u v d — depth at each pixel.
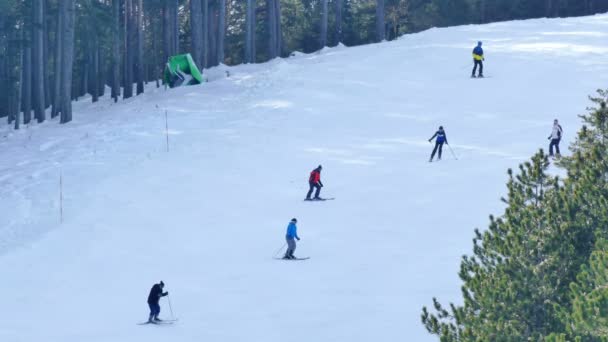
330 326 27.50
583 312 14.61
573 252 18.30
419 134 56.06
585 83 63.50
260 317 28.95
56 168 56.81
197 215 43.06
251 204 44.44
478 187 43.31
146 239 39.84
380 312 28.34
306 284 32.16
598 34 80.44
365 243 36.69
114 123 72.88
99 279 34.91
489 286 18.38
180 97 78.81
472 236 36.09
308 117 62.66
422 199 42.38
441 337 18.27
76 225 42.56
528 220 19.05
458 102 62.50
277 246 37.72
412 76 71.62
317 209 42.75
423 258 33.91
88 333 28.45
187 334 27.73
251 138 58.53
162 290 31.33
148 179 50.31
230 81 83.06
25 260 37.97
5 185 54.59
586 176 19.69
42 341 27.88
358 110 63.25
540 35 82.88
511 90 63.97
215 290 32.34
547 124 54.38
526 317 17.84
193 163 53.28
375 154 52.34
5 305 32.22
